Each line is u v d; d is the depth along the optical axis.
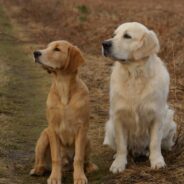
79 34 32.53
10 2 58.03
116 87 11.11
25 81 20.83
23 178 10.91
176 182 10.13
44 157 10.99
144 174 10.64
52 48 10.70
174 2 47.50
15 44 30.86
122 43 10.96
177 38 24.89
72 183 10.77
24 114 15.90
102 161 11.99
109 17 35.72
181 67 20.44
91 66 23.08
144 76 10.88
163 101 11.10
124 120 11.29
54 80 10.77
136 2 48.22
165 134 11.92
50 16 43.41
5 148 12.68
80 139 10.62
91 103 16.95
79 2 49.38
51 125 10.66
